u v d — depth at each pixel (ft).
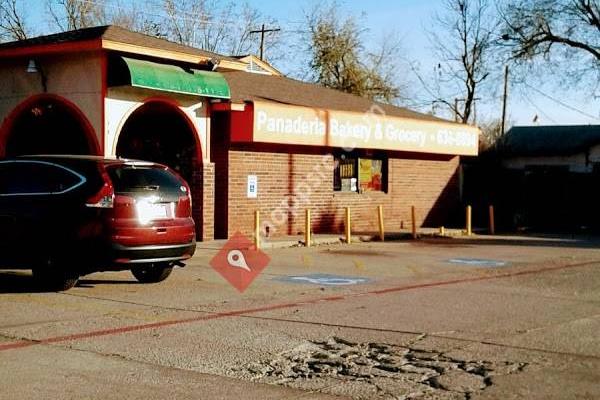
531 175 109.40
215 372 24.07
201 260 54.03
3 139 60.75
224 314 33.50
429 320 32.53
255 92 77.05
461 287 42.96
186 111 63.16
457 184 98.58
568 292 41.29
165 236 38.32
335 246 69.00
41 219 37.86
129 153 68.08
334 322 31.86
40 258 38.04
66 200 37.70
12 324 30.81
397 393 21.84
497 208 102.27
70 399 21.09
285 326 30.96
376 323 31.76
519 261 58.03
